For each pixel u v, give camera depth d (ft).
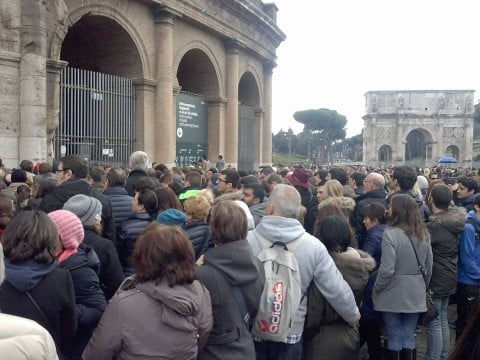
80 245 14.32
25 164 35.55
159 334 10.21
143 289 10.61
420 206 28.37
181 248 10.85
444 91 289.74
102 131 64.08
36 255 11.35
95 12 60.70
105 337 10.30
